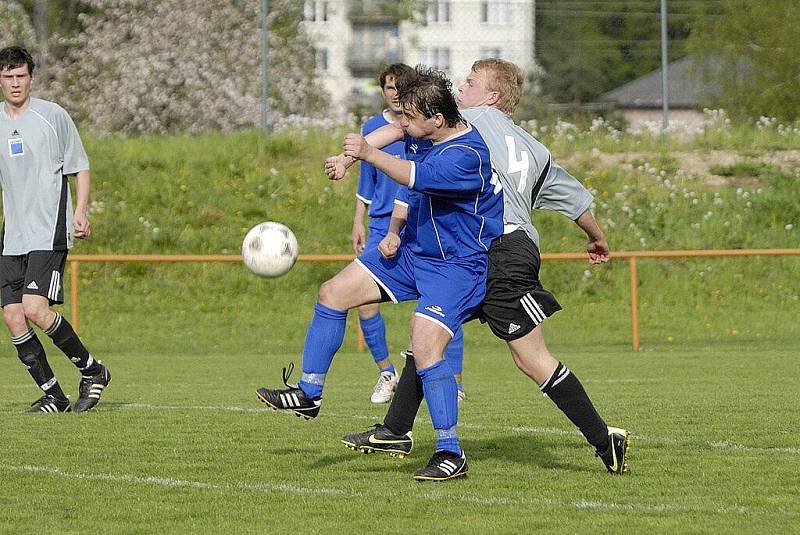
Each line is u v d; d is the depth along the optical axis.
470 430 28.38
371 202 34.25
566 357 52.75
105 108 103.38
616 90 158.25
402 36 124.94
